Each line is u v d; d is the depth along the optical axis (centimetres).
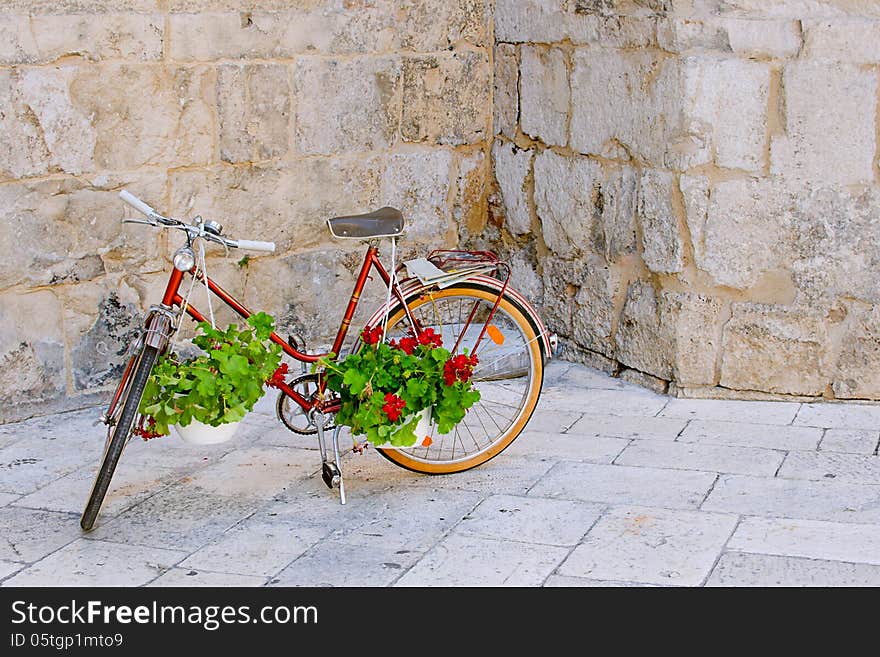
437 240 561
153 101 460
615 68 482
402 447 376
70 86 438
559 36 511
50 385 452
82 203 448
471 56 552
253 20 482
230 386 348
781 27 438
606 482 389
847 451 411
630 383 496
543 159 532
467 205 568
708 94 446
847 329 455
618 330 501
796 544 339
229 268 494
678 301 468
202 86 471
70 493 384
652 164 468
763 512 362
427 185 551
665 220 465
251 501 377
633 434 435
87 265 454
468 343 512
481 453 402
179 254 353
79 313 455
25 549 343
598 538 346
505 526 356
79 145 443
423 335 372
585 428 443
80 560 336
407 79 534
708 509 365
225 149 483
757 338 462
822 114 440
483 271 395
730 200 452
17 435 434
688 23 445
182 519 364
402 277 404
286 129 500
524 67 537
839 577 320
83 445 426
